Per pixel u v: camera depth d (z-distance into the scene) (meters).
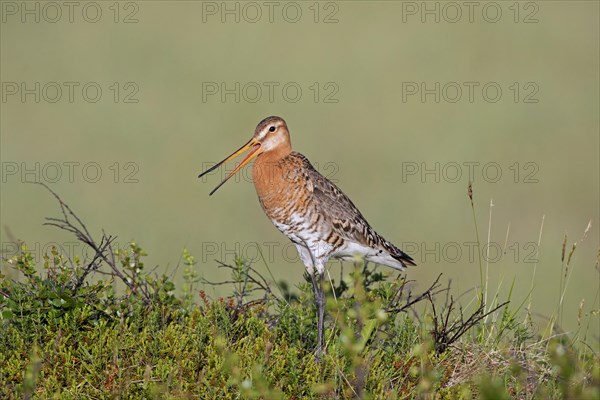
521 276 25.33
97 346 11.95
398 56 41.34
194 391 11.49
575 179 31.89
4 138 34.25
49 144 33.72
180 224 28.92
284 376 11.76
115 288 13.44
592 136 34.91
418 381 11.83
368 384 11.66
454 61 40.78
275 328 12.94
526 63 40.69
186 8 46.56
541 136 34.69
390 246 16.61
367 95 38.12
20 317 12.43
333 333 13.07
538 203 30.14
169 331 12.21
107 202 30.19
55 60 40.50
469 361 12.52
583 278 25.23
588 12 45.41
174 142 34.19
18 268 12.78
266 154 16.11
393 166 32.62
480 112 36.75
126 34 43.34
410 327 12.94
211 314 12.84
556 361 10.87
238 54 41.84
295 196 15.83
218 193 31.30
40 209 29.38
